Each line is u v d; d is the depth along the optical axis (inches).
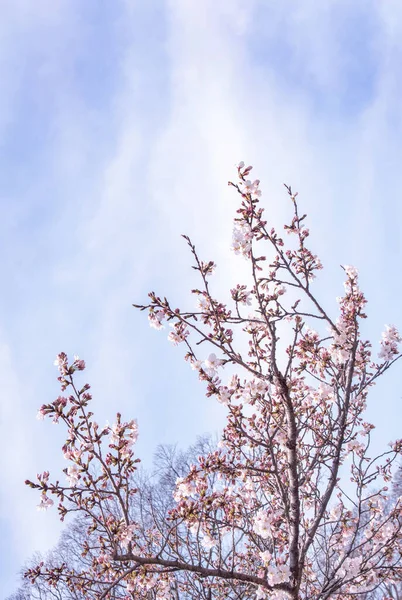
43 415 162.7
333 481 194.5
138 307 182.9
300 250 208.4
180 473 421.7
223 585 219.3
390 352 222.2
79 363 168.9
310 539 187.5
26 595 420.8
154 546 237.3
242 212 185.2
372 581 211.5
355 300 209.0
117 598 211.8
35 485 158.7
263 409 203.9
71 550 376.8
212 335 183.3
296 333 200.7
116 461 161.5
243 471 203.5
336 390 204.8
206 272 181.9
